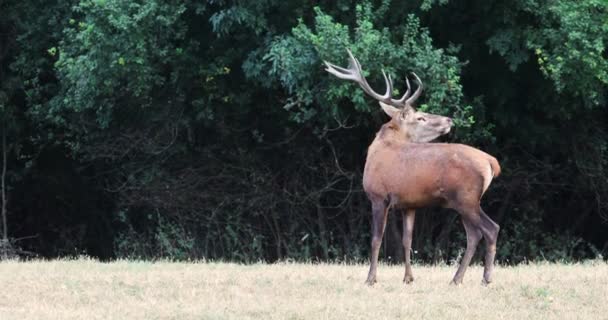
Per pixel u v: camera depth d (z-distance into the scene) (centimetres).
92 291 2675
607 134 4866
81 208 5797
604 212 5225
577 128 4791
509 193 5003
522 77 4569
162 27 4450
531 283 2781
